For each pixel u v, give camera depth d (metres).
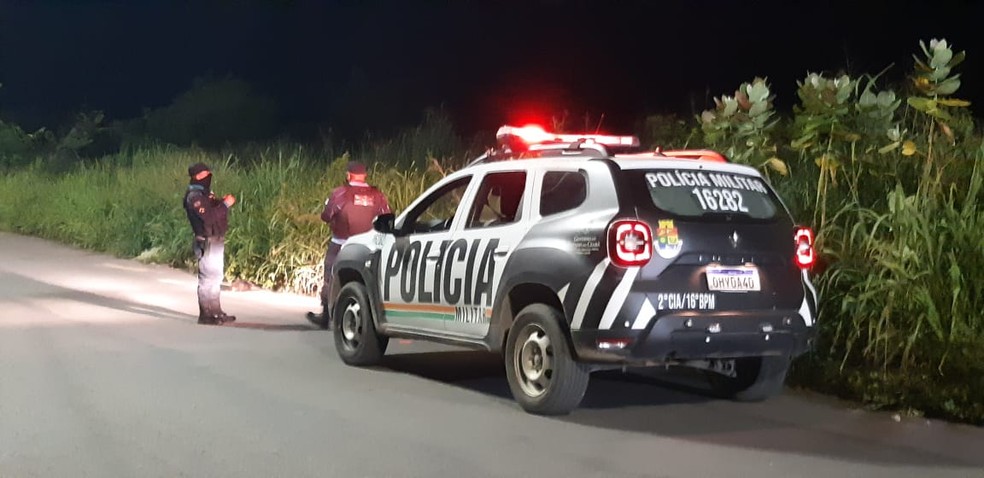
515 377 8.27
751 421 8.12
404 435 7.62
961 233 8.84
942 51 10.13
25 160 33.47
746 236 7.78
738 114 11.43
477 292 8.55
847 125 11.02
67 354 10.50
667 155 8.65
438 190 9.46
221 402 8.57
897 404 8.42
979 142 10.32
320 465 6.87
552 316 7.91
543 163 8.33
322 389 9.14
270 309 14.17
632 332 7.40
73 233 23.06
